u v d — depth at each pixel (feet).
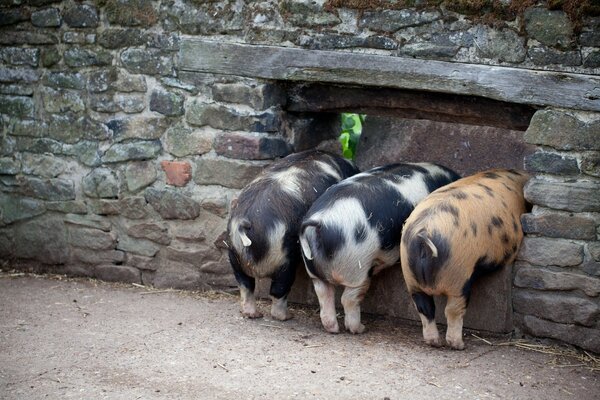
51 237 15.85
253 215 13.01
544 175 12.67
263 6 14.12
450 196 12.48
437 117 13.91
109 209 15.39
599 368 12.23
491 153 15.61
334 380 11.69
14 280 15.58
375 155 16.42
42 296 14.74
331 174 13.71
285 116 14.71
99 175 15.38
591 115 12.35
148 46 14.83
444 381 11.73
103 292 14.99
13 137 15.90
